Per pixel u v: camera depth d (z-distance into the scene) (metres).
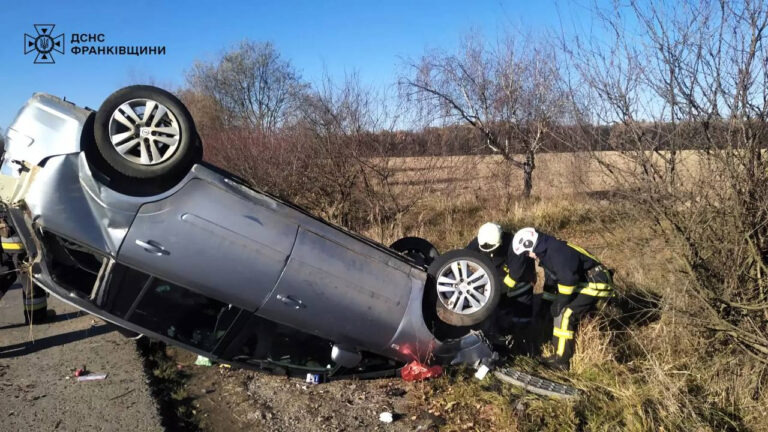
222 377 4.86
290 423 4.09
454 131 11.23
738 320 4.07
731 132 3.94
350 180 9.79
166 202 3.99
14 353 5.27
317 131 9.86
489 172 11.55
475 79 11.72
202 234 4.02
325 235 4.36
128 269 4.07
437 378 4.66
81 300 4.05
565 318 4.96
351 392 4.59
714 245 4.07
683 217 4.18
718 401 3.97
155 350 5.39
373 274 4.43
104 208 3.92
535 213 10.16
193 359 5.25
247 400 4.43
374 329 4.44
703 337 4.38
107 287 4.04
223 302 4.34
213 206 4.07
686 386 4.12
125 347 5.41
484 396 4.35
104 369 4.91
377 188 9.95
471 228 9.88
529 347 5.45
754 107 3.88
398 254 4.76
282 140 10.73
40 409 4.16
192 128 4.08
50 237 4.11
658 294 5.32
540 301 5.88
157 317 4.28
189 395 4.52
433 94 11.20
